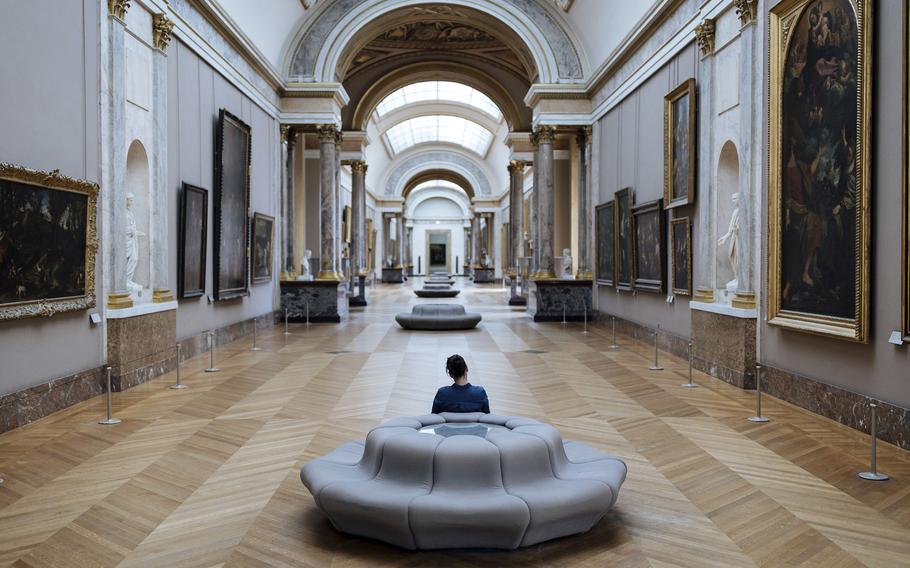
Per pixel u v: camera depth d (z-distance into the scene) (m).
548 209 21.41
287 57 20.50
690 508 5.22
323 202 21.11
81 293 8.90
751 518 5.01
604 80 19.30
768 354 9.61
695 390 9.99
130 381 10.04
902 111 6.54
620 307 18.06
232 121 15.20
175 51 12.27
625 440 7.26
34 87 7.89
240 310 16.67
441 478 4.52
